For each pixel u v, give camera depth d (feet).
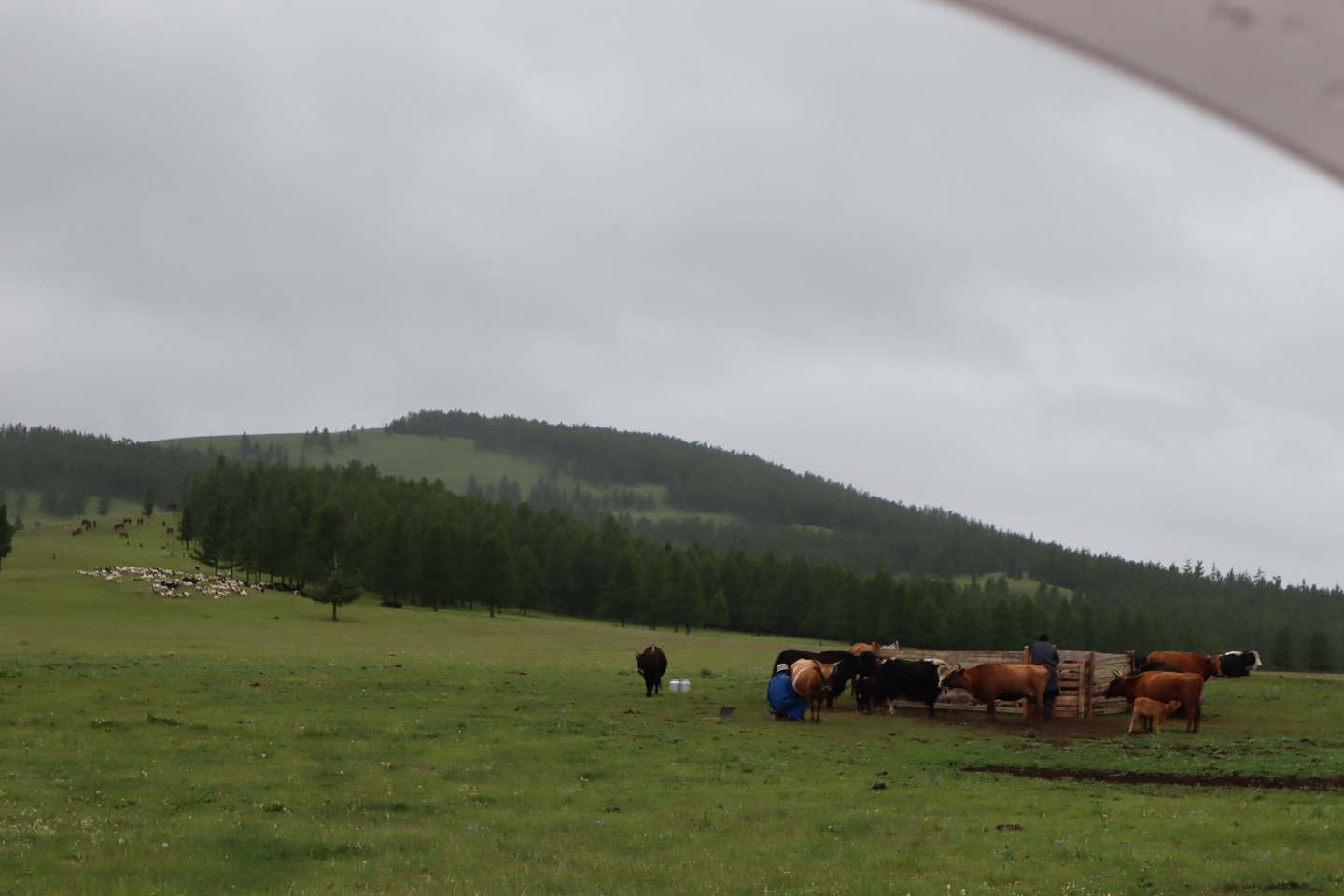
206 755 63.87
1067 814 50.14
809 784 59.41
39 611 267.18
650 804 53.26
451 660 165.78
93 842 40.86
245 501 552.41
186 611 288.92
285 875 37.24
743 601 529.45
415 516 542.16
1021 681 90.17
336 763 62.90
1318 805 50.88
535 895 34.78
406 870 38.32
